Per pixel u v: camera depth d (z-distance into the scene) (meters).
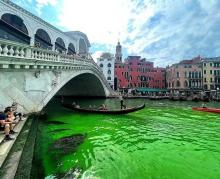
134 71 63.75
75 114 18.27
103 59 59.91
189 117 19.27
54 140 10.03
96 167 7.14
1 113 8.65
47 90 14.29
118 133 12.05
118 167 7.22
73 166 7.11
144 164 7.57
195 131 13.22
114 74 60.97
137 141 10.57
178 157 8.41
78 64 20.56
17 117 10.53
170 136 11.79
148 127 14.07
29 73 12.30
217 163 7.84
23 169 5.84
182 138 11.39
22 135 8.44
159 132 12.70
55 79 15.50
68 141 9.95
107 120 15.98
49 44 29.30
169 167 7.37
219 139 11.27
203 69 57.72
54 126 13.21
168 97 48.59
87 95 43.47
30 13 24.03
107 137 11.08
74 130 12.32
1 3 19.56
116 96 46.34
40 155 7.88
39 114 13.23
